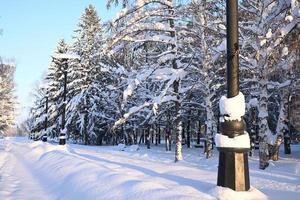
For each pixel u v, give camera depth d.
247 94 24.47
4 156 28.73
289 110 27.06
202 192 8.20
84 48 50.06
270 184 10.38
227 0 8.70
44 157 22.25
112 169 12.42
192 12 18.86
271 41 15.54
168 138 37.50
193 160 20.64
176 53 20.08
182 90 20.81
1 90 73.81
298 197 8.20
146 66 21.06
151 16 19.31
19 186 12.86
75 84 50.47
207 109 21.58
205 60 20.33
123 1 18.69
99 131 51.62
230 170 8.08
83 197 9.70
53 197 10.83
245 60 16.64
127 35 19.36
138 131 59.22
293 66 16.39
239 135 8.21
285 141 31.59
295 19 14.05
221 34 17.97
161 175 11.30
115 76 34.16
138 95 27.14
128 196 8.23
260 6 15.97
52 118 57.62
